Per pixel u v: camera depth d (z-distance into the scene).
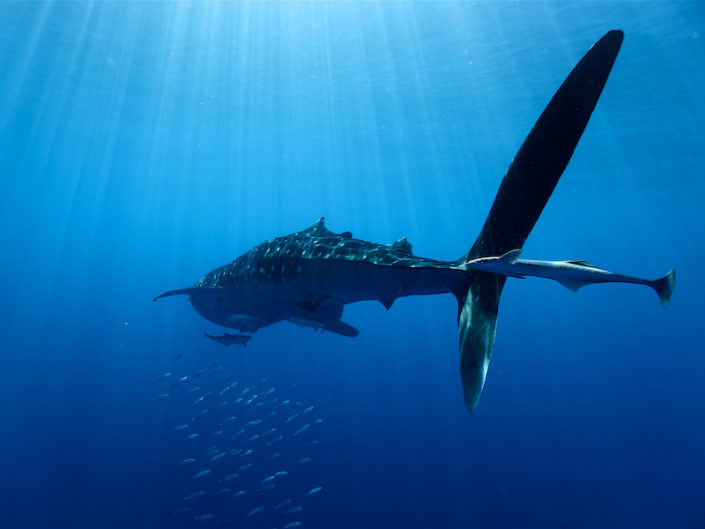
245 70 23.91
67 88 27.23
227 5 18.81
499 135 29.20
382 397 42.78
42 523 21.00
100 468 25.59
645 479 29.83
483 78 22.22
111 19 20.17
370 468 28.08
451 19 18.14
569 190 40.34
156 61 23.55
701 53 17.66
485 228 3.68
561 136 3.13
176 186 53.47
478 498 26.47
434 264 4.00
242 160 40.09
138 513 21.42
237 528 20.34
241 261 6.05
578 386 52.41
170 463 25.56
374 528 22.78
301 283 5.03
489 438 35.25
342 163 38.53
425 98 24.98
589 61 2.94
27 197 70.25
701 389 49.50
